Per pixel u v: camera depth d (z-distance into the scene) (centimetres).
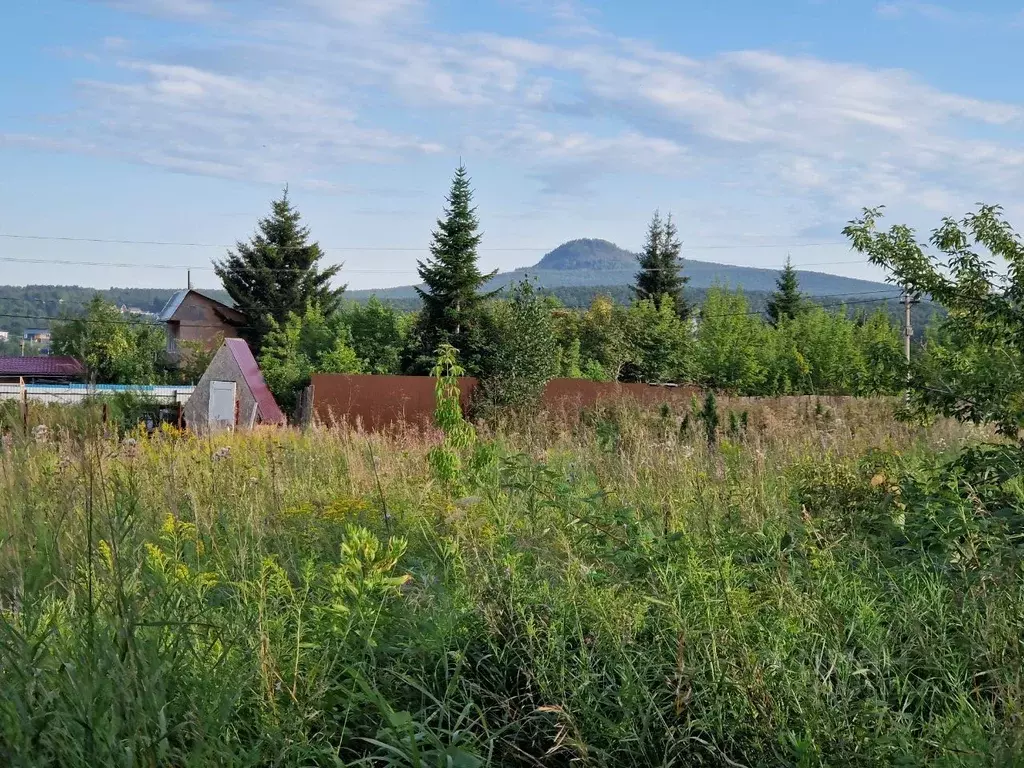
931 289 806
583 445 1069
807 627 396
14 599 380
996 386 745
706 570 421
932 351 830
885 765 319
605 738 359
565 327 5081
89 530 369
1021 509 570
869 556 543
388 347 4809
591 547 493
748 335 4456
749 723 341
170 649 354
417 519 636
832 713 336
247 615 405
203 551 541
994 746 310
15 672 315
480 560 471
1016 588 429
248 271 6594
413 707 397
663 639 389
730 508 584
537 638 394
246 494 693
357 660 411
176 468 729
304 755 340
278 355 4975
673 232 6975
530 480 607
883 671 381
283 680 369
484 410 2412
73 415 438
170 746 311
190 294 6538
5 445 479
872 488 677
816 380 4041
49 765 297
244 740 348
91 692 302
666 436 1145
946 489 625
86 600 345
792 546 468
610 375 4728
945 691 383
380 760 366
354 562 435
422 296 4472
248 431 1357
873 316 4662
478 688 395
